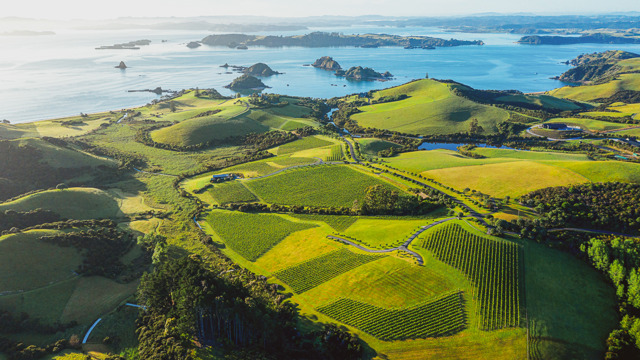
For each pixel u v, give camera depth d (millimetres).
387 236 143875
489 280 116000
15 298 111438
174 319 103562
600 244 121938
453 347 95250
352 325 103438
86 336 104812
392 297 111500
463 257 125938
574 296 111875
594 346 97250
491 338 97312
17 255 122125
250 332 98375
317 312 108875
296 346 97562
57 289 118000
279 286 120875
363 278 120000
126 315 112375
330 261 130625
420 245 133875
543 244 132125
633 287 108188
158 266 131625
